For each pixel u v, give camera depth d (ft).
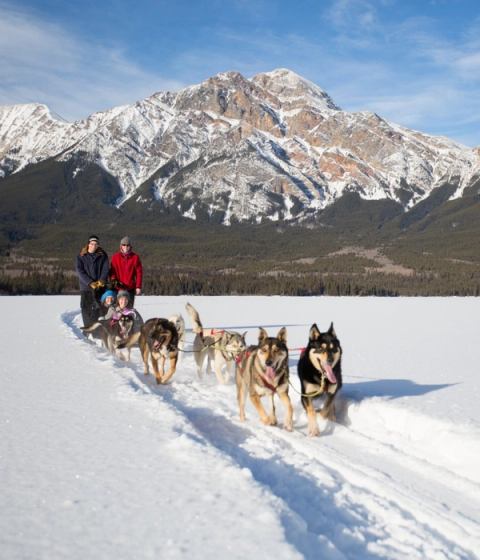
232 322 72.33
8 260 611.06
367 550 12.64
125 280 44.50
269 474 17.40
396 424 22.71
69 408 23.21
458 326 67.56
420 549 12.83
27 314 81.41
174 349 31.45
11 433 19.56
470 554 12.78
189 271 522.88
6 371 31.76
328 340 23.08
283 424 23.93
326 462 18.83
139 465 16.48
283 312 94.43
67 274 432.66
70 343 44.75
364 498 15.49
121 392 26.09
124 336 38.19
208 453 17.47
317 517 14.20
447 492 16.40
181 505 13.69
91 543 11.75
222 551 11.43
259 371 22.98
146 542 11.80
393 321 75.31
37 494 14.29
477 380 30.81
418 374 33.01
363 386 28.91
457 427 20.27
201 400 27.71
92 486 14.84
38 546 11.60
